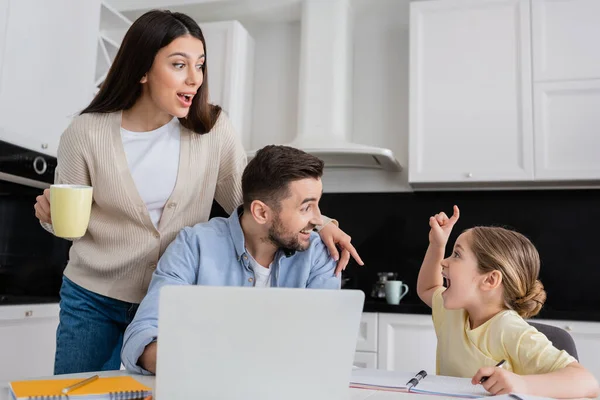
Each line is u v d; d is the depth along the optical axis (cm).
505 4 280
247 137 334
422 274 160
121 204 132
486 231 137
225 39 320
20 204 272
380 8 331
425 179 280
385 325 254
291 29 345
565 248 287
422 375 109
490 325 127
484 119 276
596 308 279
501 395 86
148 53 124
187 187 137
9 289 262
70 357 133
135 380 87
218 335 71
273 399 72
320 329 72
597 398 97
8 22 218
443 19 288
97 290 135
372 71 328
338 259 132
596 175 259
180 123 138
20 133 223
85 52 265
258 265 127
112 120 132
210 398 71
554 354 111
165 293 71
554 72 269
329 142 293
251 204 119
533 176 266
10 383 82
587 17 268
